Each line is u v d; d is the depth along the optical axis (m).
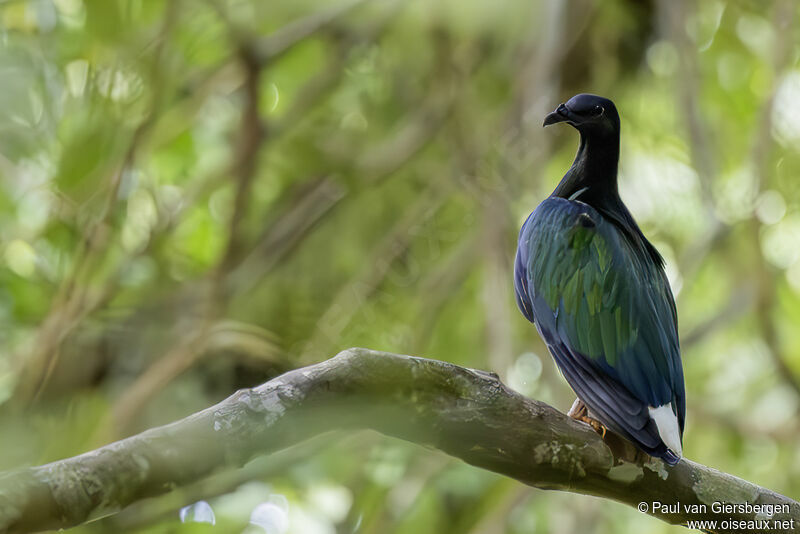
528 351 13.27
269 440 5.45
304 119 14.04
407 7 13.52
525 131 12.43
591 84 13.58
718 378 15.45
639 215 13.87
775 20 12.66
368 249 14.71
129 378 13.36
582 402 7.56
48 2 12.47
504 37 13.41
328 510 12.91
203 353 12.83
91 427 12.88
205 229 14.45
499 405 6.07
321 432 5.69
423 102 14.33
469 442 6.10
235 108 14.59
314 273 14.51
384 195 14.65
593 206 8.48
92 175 12.45
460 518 13.96
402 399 5.84
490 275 12.23
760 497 6.61
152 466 5.10
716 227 13.02
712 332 13.80
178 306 13.73
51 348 12.21
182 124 13.80
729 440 14.69
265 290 14.33
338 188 14.51
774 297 14.11
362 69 14.44
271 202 14.62
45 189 12.72
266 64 12.72
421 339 13.77
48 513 4.86
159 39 12.31
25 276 13.09
